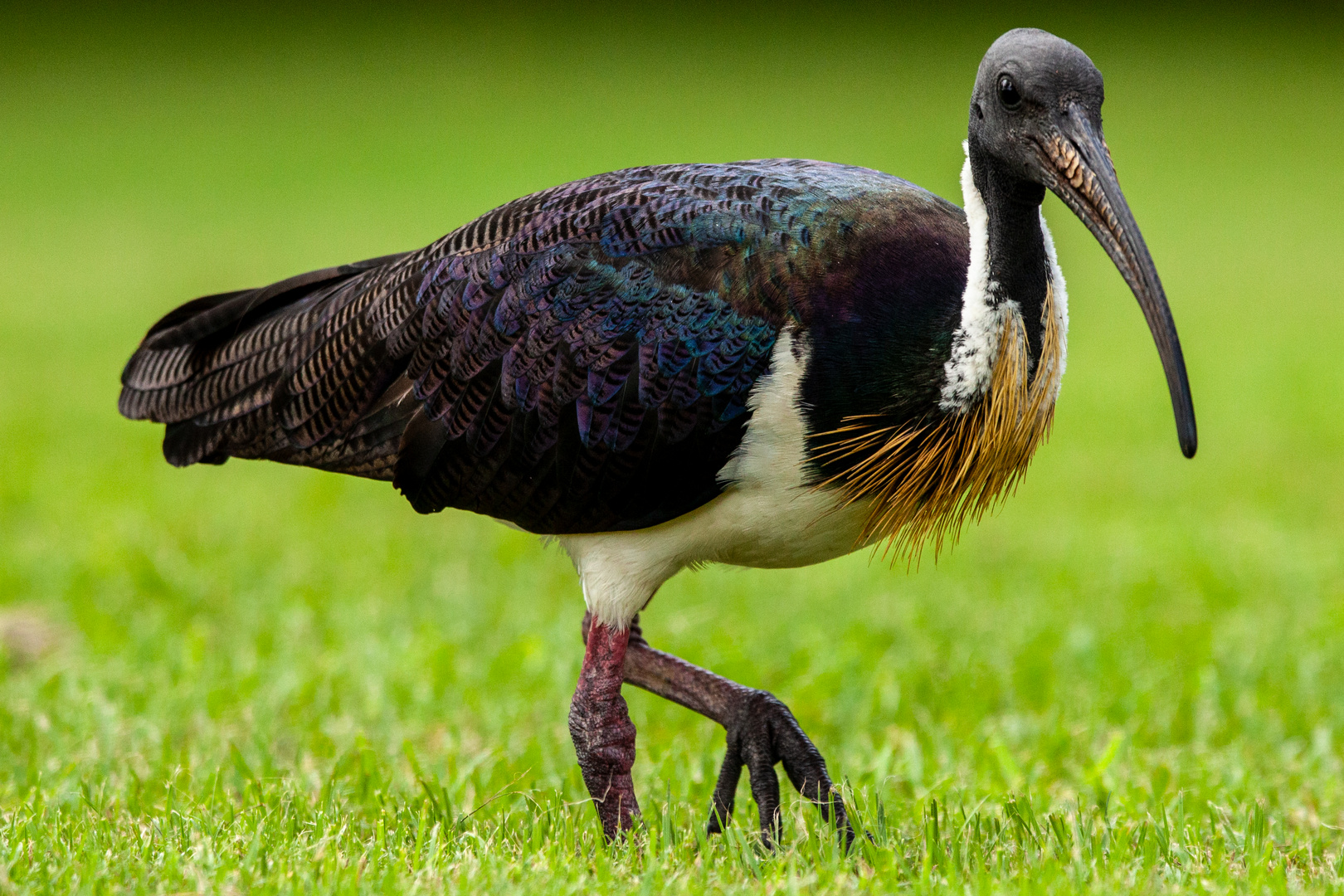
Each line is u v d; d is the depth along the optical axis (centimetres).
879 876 786
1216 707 1138
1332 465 2164
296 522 1781
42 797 919
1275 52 6938
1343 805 948
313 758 1024
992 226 814
